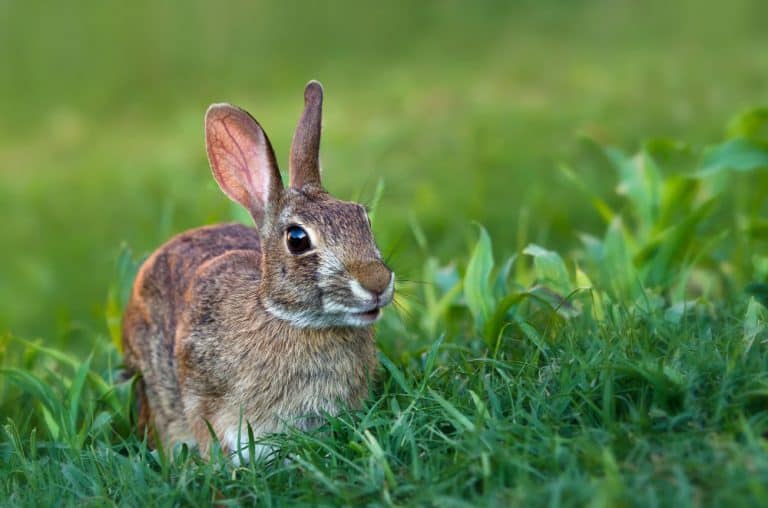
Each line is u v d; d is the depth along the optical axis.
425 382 7.94
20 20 36.19
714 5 32.12
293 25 34.97
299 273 7.91
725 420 6.63
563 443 6.63
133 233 17.77
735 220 13.34
